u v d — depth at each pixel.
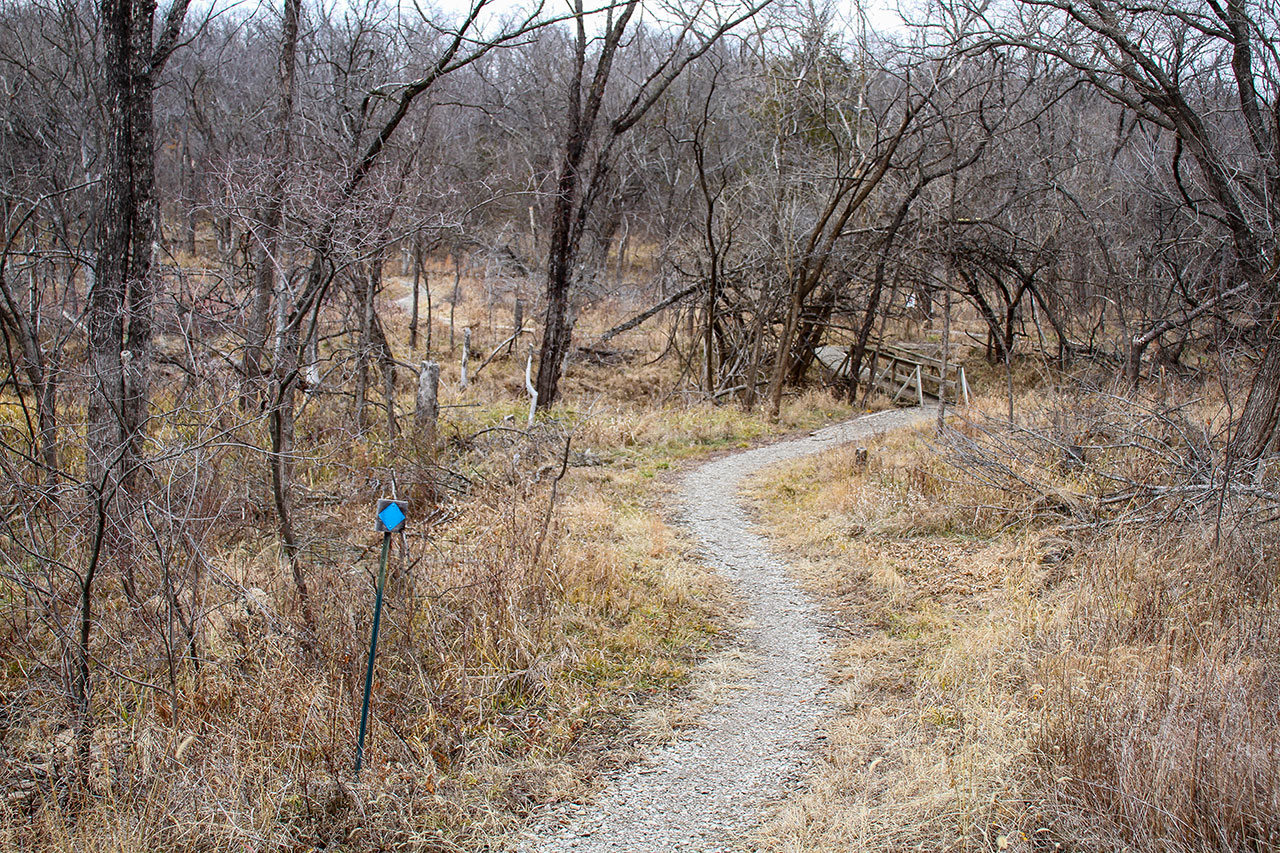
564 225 17.44
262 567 7.46
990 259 18.09
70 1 12.67
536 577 7.37
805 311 19.31
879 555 8.82
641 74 27.61
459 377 20.22
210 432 7.24
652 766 5.50
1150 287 15.23
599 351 23.39
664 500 11.45
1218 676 5.16
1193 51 10.34
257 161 9.26
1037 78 14.91
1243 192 10.32
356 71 14.41
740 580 8.65
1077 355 19.25
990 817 4.56
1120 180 16.98
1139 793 4.31
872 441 13.73
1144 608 6.27
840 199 16.91
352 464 10.75
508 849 4.75
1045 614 6.74
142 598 6.13
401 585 6.72
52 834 4.50
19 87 13.88
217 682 5.75
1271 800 4.12
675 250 23.34
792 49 18.86
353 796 5.00
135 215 7.92
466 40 11.41
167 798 4.77
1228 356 11.25
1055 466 9.63
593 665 6.66
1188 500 7.75
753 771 5.41
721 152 26.02
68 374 8.02
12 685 5.90
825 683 6.50
